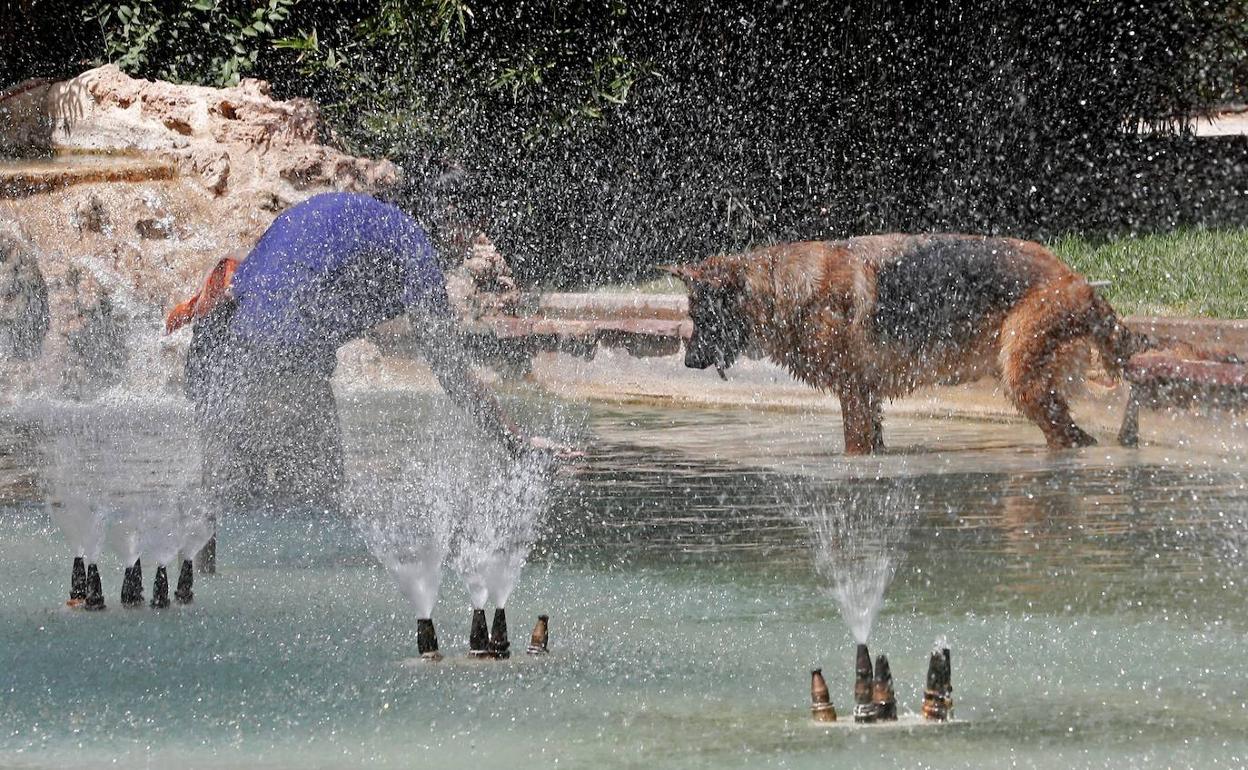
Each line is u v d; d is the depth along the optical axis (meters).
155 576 9.83
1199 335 18.20
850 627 8.95
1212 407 16.22
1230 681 7.58
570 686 7.61
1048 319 16.86
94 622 9.15
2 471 15.37
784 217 33.41
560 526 12.48
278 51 33.69
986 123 33.25
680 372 22.28
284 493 13.09
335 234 12.80
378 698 7.35
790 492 14.08
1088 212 31.89
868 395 17.27
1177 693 7.36
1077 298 16.94
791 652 8.34
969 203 32.84
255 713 7.12
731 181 33.38
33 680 7.72
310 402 13.09
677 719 6.98
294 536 12.07
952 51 33.09
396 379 22.52
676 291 28.70
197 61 33.34
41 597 9.92
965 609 9.35
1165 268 24.56
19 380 22.80
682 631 8.84
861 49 33.00
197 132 26.75
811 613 9.35
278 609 9.52
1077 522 12.21
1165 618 9.00
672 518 12.82
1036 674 7.78
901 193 33.28
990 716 6.98
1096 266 25.56
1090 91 33.62
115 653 8.30
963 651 8.28
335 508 13.07
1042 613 9.20
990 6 32.78
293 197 26.02
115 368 23.55
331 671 7.91
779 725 6.86
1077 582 10.04
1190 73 34.53
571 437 18.08
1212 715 6.96
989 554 11.05
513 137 32.94
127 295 24.34
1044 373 16.88
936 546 11.39
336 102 33.62
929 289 17.34
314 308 12.80
